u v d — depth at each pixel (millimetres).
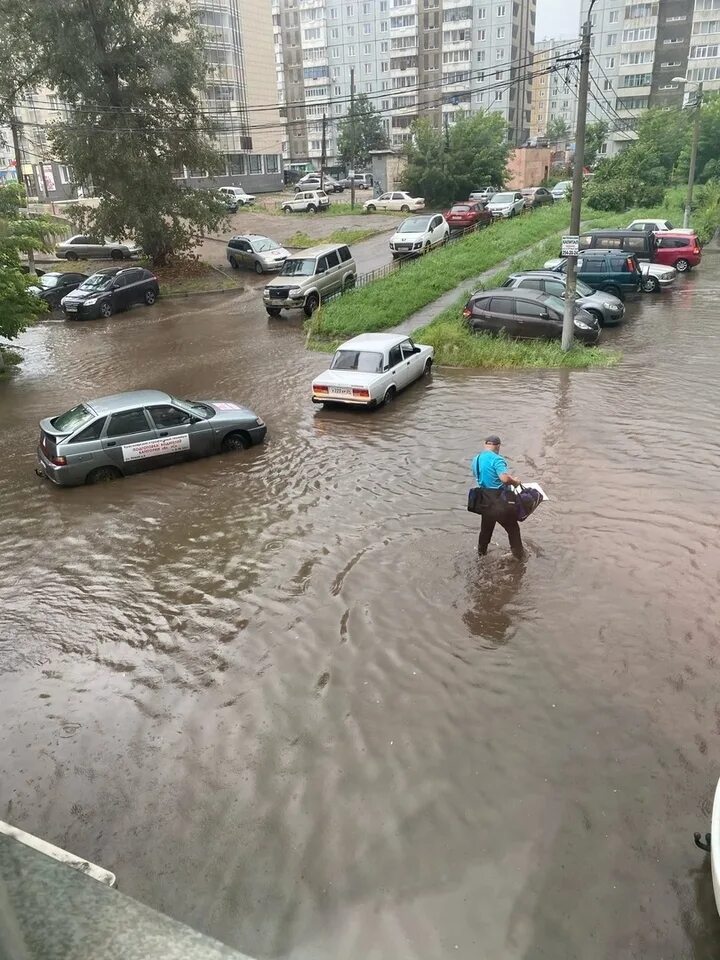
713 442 12367
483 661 7117
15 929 1704
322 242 38312
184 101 32469
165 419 12852
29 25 29984
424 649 7371
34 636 8117
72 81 30938
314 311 24297
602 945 4391
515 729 6219
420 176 51344
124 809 5707
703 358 17469
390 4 87188
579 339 18922
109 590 9008
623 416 13875
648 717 6227
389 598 8328
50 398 17797
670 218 39531
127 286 28859
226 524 10578
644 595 8016
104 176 32188
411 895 4809
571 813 5348
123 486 12273
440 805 5512
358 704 6676
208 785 5883
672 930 4453
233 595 8688
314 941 4547
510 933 4508
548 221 38469
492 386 16375
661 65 79062
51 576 9438
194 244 35531
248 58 68062
